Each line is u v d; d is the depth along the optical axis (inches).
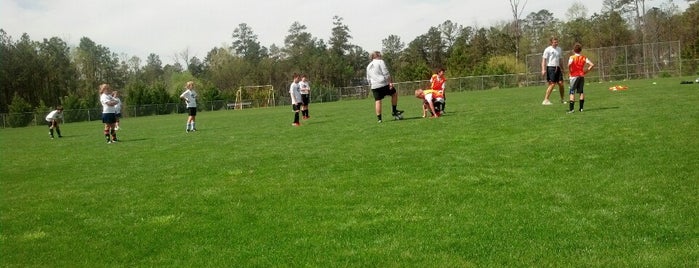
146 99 2388.0
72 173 376.8
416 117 634.8
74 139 783.7
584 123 431.5
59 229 220.5
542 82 2007.9
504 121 493.0
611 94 803.4
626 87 1027.3
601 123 422.9
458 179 262.8
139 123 1294.3
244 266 165.2
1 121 2006.6
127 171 364.2
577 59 519.8
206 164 369.4
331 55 3976.4
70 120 2137.1
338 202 234.2
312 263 164.1
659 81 1317.7
